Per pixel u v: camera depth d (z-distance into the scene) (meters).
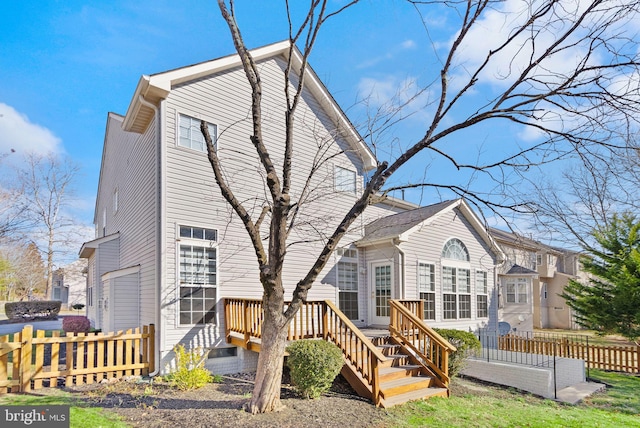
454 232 14.47
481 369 10.23
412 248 12.62
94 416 5.70
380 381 7.90
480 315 15.11
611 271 14.25
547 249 20.42
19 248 29.42
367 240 12.58
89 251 15.32
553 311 26.33
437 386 8.34
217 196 9.60
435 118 6.16
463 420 6.58
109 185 16.72
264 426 5.58
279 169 10.89
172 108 9.11
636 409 8.20
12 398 6.50
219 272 9.41
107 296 10.98
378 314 12.68
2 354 6.83
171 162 8.95
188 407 6.29
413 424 6.23
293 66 11.71
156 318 8.48
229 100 10.15
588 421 6.98
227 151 9.91
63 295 40.56
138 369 8.25
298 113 11.66
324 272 11.82
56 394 6.81
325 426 5.79
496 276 16.28
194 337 8.81
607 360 13.85
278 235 6.13
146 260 9.81
